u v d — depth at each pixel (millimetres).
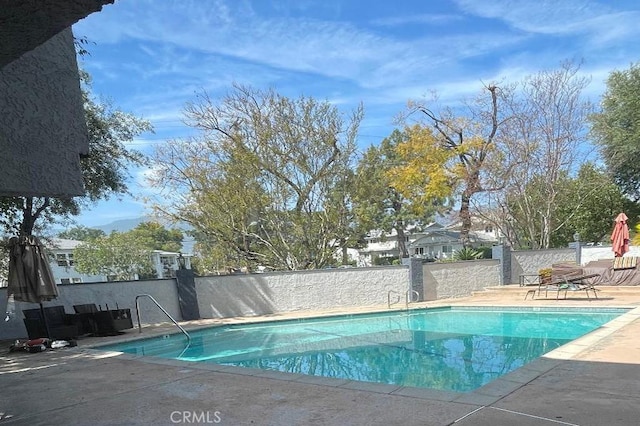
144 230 45406
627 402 4074
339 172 19000
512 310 12922
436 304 14594
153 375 6070
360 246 23828
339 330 12086
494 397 4352
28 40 1916
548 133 21234
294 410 4285
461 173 21516
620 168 23844
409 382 6965
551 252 18859
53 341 9156
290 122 18453
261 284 14859
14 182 2779
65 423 4242
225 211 18766
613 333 7348
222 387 5246
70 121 3137
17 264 9141
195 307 13984
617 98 23281
